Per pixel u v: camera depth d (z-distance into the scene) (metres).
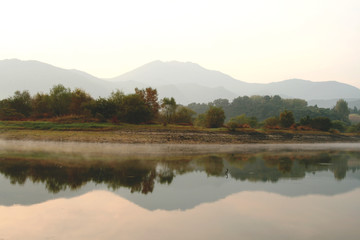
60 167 18.25
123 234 7.59
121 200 11.05
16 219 8.64
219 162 23.55
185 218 9.09
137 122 57.97
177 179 15.65
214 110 66.00
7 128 43.38
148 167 19.50
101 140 38.72
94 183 13.94
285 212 10.04
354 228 8.59
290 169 20.83
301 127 79.75
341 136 77.50
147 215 9.28
